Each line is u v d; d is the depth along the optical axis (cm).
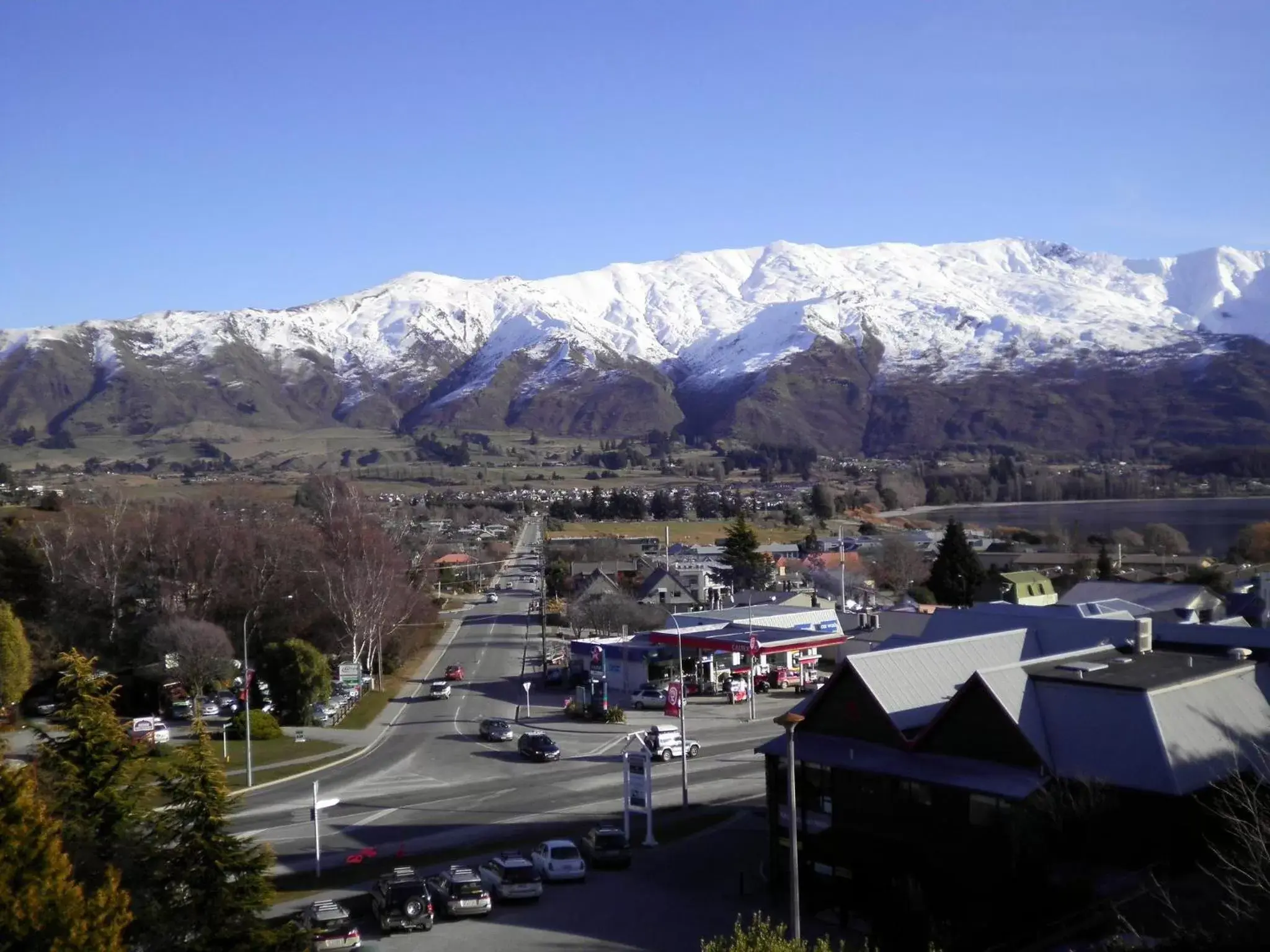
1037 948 2567
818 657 7875
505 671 8531
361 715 6875
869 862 3195
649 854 3878
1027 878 2820
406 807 4631
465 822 4366
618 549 16025
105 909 2080
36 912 2006
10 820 2108
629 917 3250
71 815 2692
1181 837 2838
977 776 3052
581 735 6062
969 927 2853
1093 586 6794
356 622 7831
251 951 2527
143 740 3288
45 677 7344
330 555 8912
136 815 2791
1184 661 3481
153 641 6969
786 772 3481
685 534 19500
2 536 8862
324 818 4481
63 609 8012
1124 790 2912
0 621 6344
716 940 2103
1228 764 2997
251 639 8275
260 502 15275
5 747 2488
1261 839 2447
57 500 12056
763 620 7850
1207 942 2317
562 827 4262
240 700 6581
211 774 2622
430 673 8619
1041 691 3234
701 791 4769
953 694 3550
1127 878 2823
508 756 5600
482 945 3034
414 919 3133
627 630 9494
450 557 15238
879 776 3216
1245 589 7281
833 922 3192
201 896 2542
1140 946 2372
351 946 2947
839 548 14725
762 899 3391
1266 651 3656
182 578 8512
